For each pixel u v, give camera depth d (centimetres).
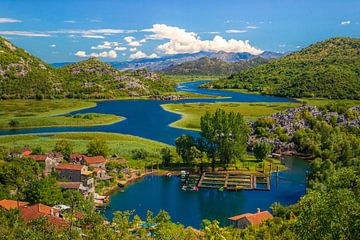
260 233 7575
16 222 7250
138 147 18338
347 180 4884
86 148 17862
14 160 12888
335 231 3947
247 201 12238
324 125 18738
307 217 4219
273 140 19050
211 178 14450
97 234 5003
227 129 15638
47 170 13462
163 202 12050
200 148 16025
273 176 14900
